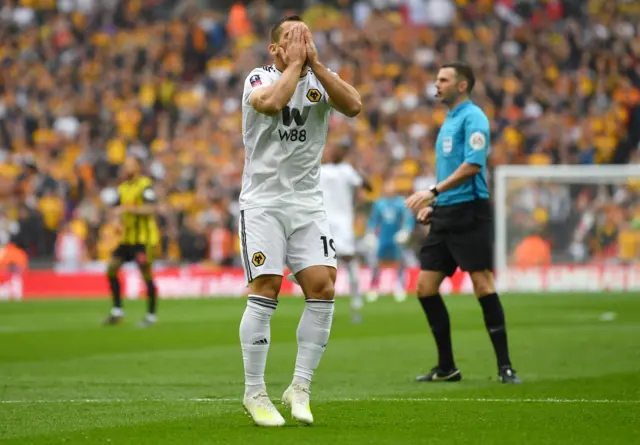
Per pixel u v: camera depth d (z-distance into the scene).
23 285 76.88
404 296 76.50
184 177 88.12
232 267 83.62
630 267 81.62
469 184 30.17
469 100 30.53
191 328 50.56
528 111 103.06
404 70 104.94
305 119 21.44
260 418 21.39
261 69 21.70
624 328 48.22
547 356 36.88
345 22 110.44
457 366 34.41
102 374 32.69
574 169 81.69
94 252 83.56
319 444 19.20
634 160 100.38
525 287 81.38
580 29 111.81
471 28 111.06
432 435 20.28
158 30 106.81
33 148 94.12
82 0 107.69
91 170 88.81
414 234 75.19
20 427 21.91
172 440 19.86
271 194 21.44
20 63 101.25
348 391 28.23
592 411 23.86
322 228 21.73
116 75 100.50
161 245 83.69
